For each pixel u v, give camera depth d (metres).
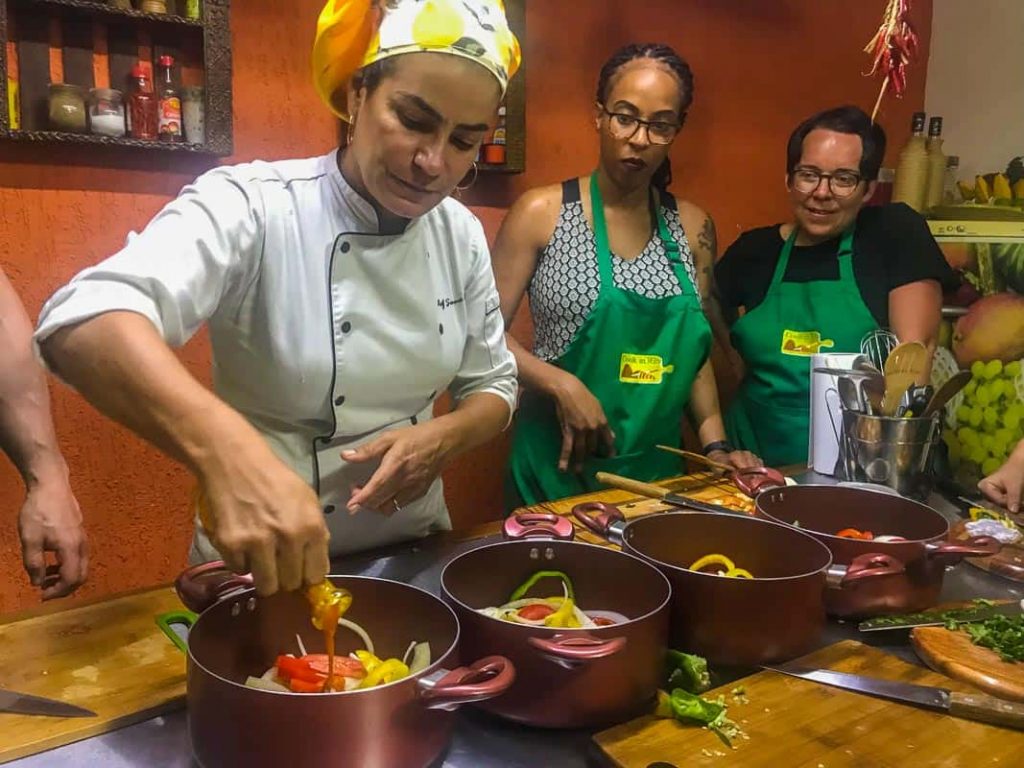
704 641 0.79
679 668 0.75
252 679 0.68
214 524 0.64
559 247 1.62
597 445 1.60
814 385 1.52
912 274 1.68
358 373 1.03
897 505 1.04
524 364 1.57
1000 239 1.95
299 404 1.03
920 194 2.22
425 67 0.83
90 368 0.67
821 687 0.77
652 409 1.63
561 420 1.54
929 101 2.48
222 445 0.63
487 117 0.88
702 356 1.67
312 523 0.62
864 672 0.80
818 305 1.74
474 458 2.04
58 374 0.69
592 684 0.67
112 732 0.69
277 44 1.65
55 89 1.41
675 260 1.65
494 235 1.96
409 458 0.98
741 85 2.25
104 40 1.49
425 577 1.01
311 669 0.67
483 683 0.60
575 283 1.60
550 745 0.69
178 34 1.54
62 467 1.12
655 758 0.66
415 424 1.13
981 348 1.99
